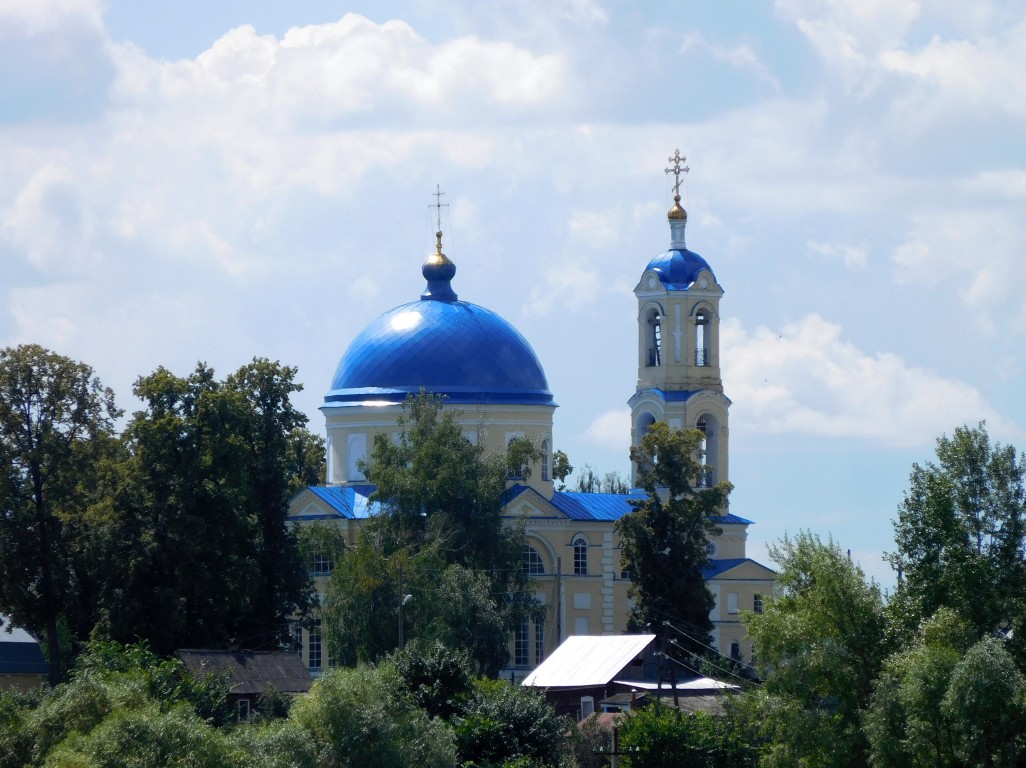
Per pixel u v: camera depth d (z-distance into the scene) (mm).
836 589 167875
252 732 159875
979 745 153250
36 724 156125
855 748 162250
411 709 164750
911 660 158250
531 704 172500
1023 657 171000
